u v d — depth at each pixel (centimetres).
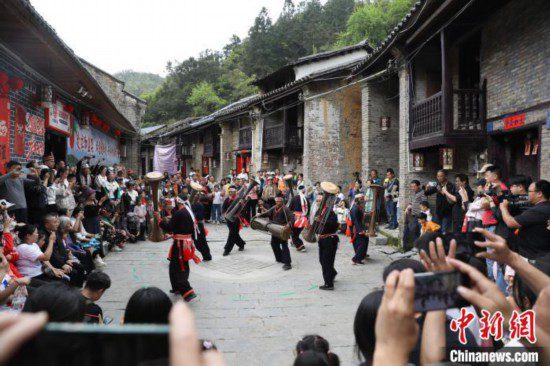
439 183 853
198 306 628
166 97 5003
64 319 210
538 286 141
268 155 2023
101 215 997
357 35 3108
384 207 1377
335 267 881
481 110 810
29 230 539
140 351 71
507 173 781
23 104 757
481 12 771
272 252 1055
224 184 1803
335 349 474
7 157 678
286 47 3994
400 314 100
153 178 641
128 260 932
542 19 646
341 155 1611
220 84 4900
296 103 1650
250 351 470
